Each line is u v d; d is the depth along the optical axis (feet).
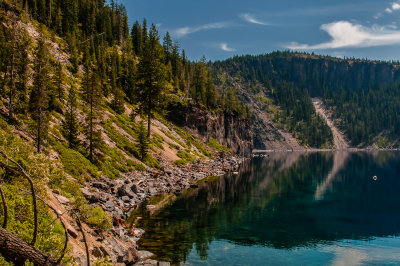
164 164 177.88
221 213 101.50
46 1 363.15
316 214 109.29
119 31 454.81
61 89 150.92
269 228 88.69
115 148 149.59
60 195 56.34
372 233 88.38
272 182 185.47
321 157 484.33
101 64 300.81
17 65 110.63
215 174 203.10
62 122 127.54
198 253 63.98
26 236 31.60
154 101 225.76
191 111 334.44
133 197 106.11
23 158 54.65
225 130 452.76
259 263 62.49
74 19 385.70
